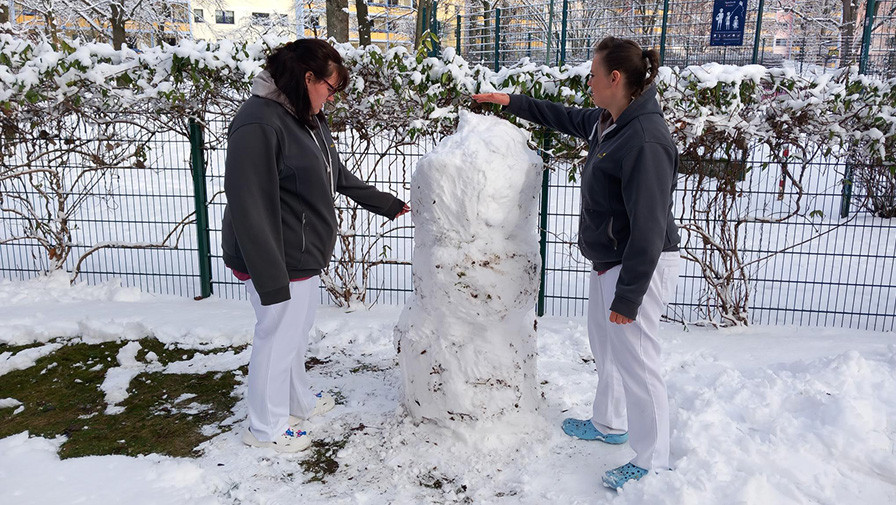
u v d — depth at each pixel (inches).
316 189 107.5
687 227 180.1
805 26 683.4
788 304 205.5
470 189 108.1
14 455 115.9
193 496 103.7
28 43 192.5
